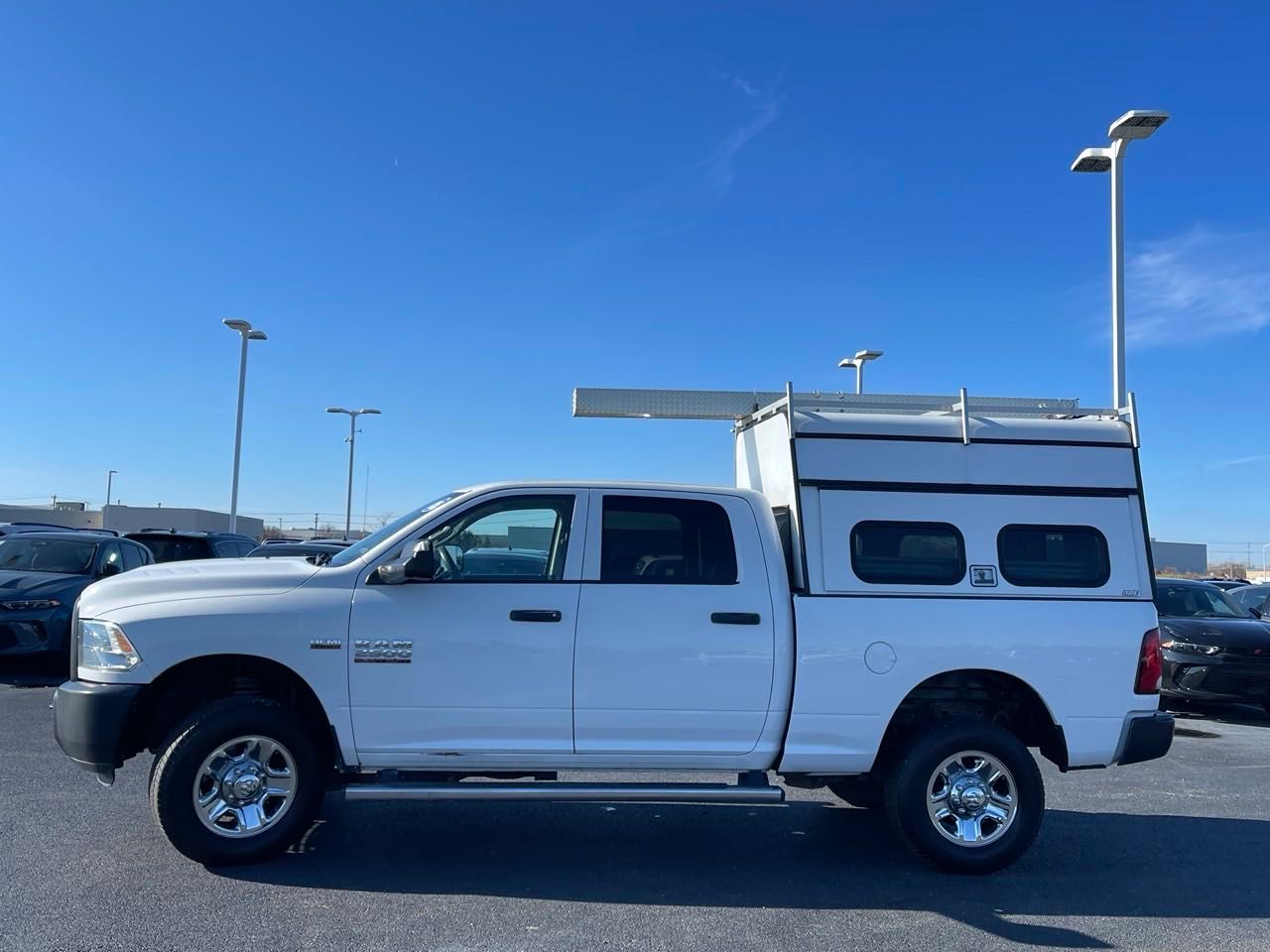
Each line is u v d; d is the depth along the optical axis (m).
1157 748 5.98
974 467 6.25
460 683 5.64
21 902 4.95
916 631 5.90
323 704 5.56
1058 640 5.98
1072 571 6.18
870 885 5.65
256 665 5.73
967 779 5.90
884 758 6.22
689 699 5.77
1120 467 6.34
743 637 5.82
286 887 5.28
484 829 6.60
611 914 5.05
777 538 6.05
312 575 5.71
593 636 5.73
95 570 12.69
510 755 5.69
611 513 5.97
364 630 5.60
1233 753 10.07
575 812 7.14
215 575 5.75
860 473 6.17
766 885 5.61
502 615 5.69
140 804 6.70
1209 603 13.48
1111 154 14.68
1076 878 5.85
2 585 11.63
